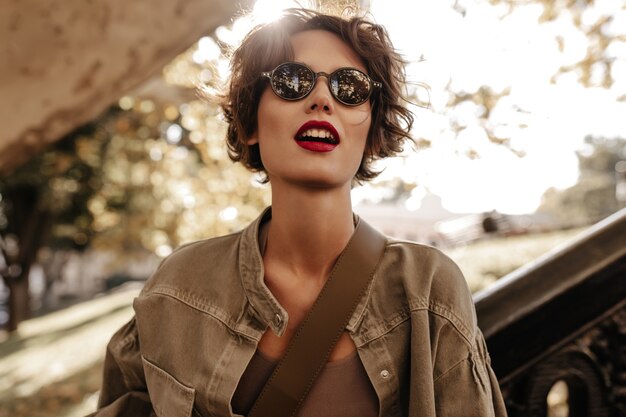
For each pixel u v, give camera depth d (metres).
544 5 5.90
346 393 1.14
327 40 1.21
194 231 8.82
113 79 2.91
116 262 28.84
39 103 2.85
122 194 18.25
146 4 2.80
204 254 1.31
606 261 1.30
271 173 1.20
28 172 16.05
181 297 1.25
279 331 1.14
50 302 38.50
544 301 1.28
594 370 1.34
